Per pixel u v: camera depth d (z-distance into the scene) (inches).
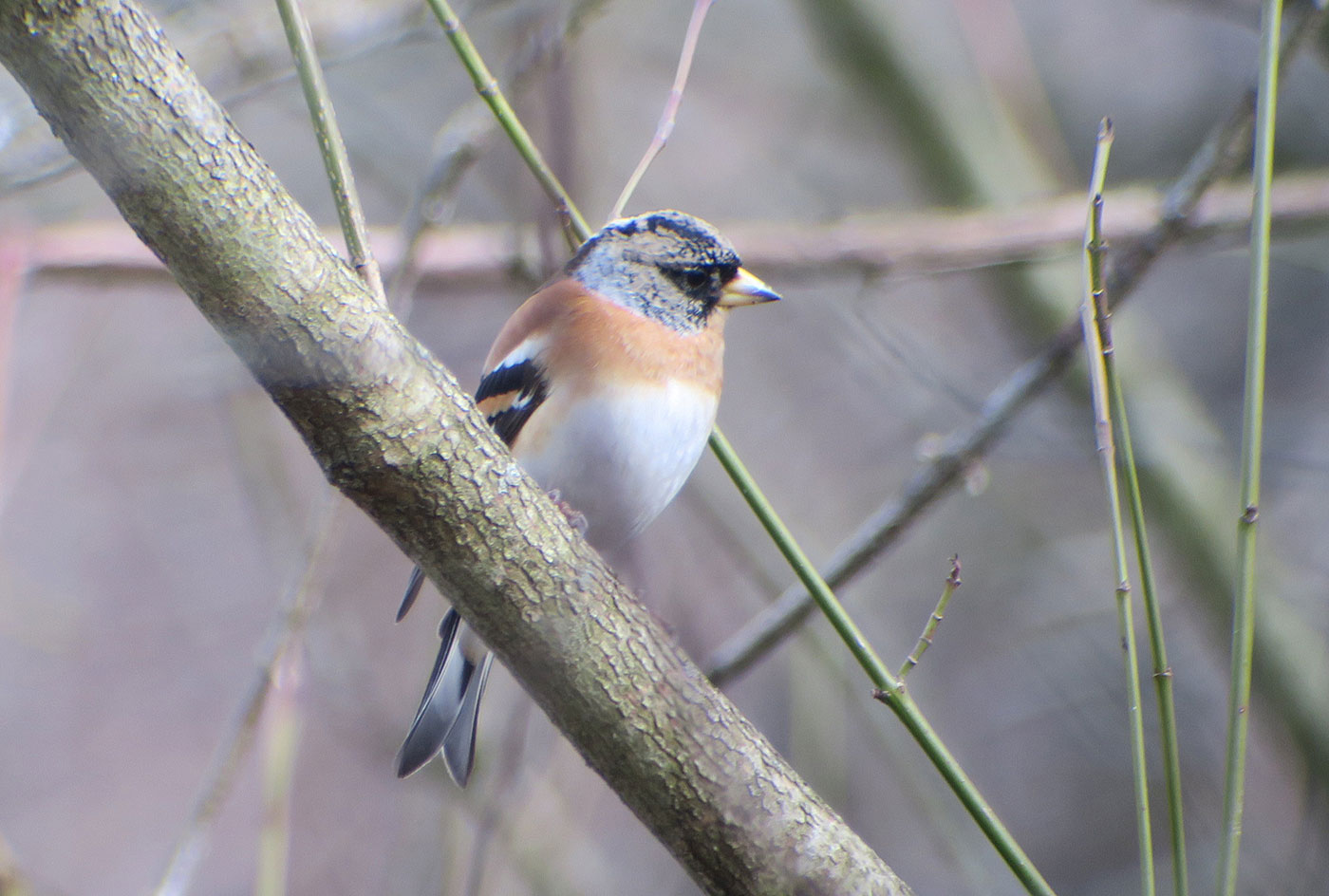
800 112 573.6
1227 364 560.7
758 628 273.7
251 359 135.6
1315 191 354.9
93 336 528.1
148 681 589.0
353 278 138.3
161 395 579.8
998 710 548.4
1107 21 584.4
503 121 186.5
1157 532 401.4
